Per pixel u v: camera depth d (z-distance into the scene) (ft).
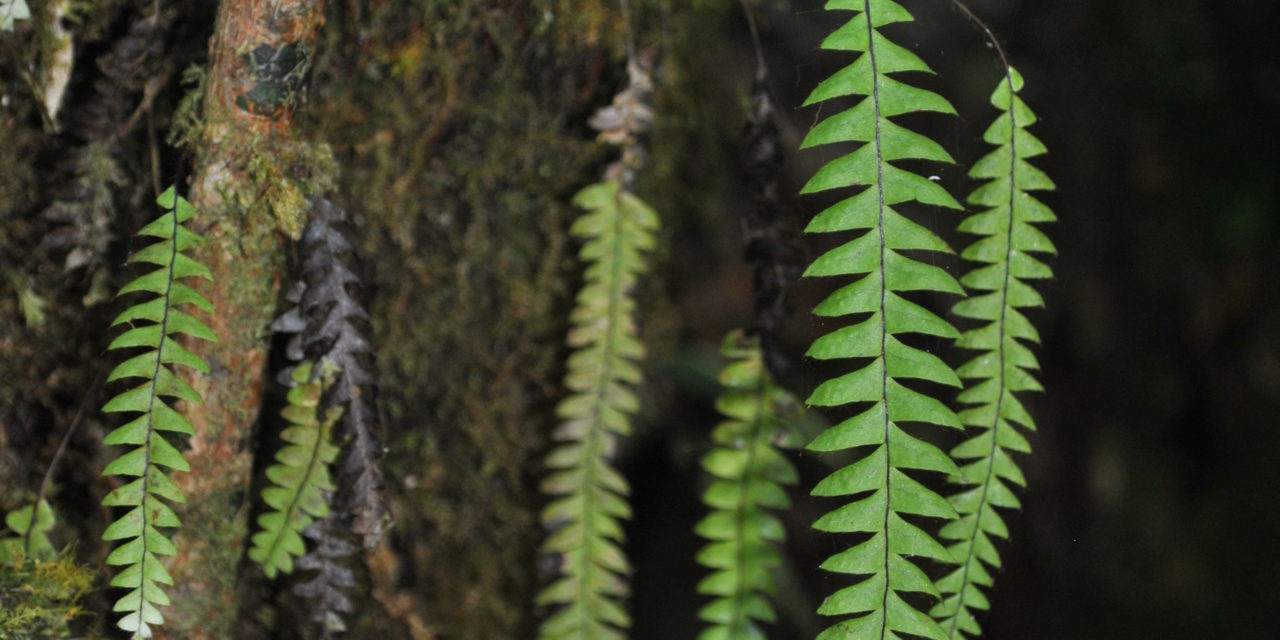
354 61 2.59
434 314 2.71
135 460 2.34
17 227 2.51
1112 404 4.02
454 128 2.67
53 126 2.48
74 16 2.46
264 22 2.36
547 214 2.75
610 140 2.67
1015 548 4.00
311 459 2.46
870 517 2.32
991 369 2.49
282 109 2.40
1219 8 3.72
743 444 2.73
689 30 2.86
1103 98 3.80
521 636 2.81
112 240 2.50
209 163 2.40
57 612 2.44
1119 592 4.01
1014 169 2.47
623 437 3.55
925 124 3.61
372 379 2.45
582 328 2.70
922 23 3.62
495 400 2.76
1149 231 3.89
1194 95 3.76
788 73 3.37
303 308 2.42
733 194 3.47
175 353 2.35
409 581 2.73
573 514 2.70
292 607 2.58
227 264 2.43
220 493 2.48
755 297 2.71
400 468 2.71
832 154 3.48
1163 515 4.06
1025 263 2.48
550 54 2.69
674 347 3.28
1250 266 3.85
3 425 2.52
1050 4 3.76
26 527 2.48
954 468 2.31
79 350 2.53
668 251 2.97
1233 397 4.00
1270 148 3.75
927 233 2.33
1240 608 3.96
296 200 2.42
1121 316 3.96
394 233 2.66
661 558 3.92
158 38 2.47
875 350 2.33
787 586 3.51
